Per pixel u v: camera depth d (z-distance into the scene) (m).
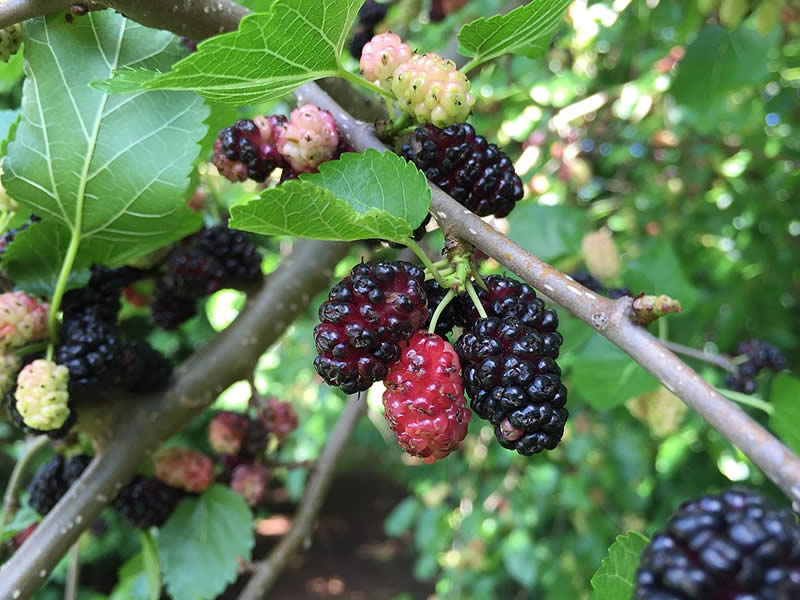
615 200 0.43
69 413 0.14
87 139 0.13
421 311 0.10
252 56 0.10
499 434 0.10
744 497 0.08
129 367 0.15
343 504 0.95
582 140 0.42
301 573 0.79
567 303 0.09
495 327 0.10
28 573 0.14
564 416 0.10
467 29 0.12
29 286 0.15
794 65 0.35
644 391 0.21
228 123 0.15
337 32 0.11
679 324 0.36
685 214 0.42
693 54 0.27
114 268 0.16
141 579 0.23
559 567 0.41
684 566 0.07
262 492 0.20
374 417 0.44
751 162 0.40
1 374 0.14
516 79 0.36
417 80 0.11
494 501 0.41
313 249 0.19
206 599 0.17
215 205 0.21
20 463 0.19
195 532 0.18
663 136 0.42
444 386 0.10
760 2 0.25
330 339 0.10
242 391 0.45
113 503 0.18
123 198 0.14
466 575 0.41
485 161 0.12
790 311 0.41
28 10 0.12
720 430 0.08
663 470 0.40
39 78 0.13
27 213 0.16
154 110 0.13
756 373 0.21
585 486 0.40
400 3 0.29
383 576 0.78
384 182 0.11
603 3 0.30
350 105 0.17
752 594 0.07
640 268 0.23
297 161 0.12
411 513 0.47
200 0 0.13
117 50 0.13
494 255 0.10
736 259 0.40
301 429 0.46
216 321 0.39
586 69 0.39
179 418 0.17
